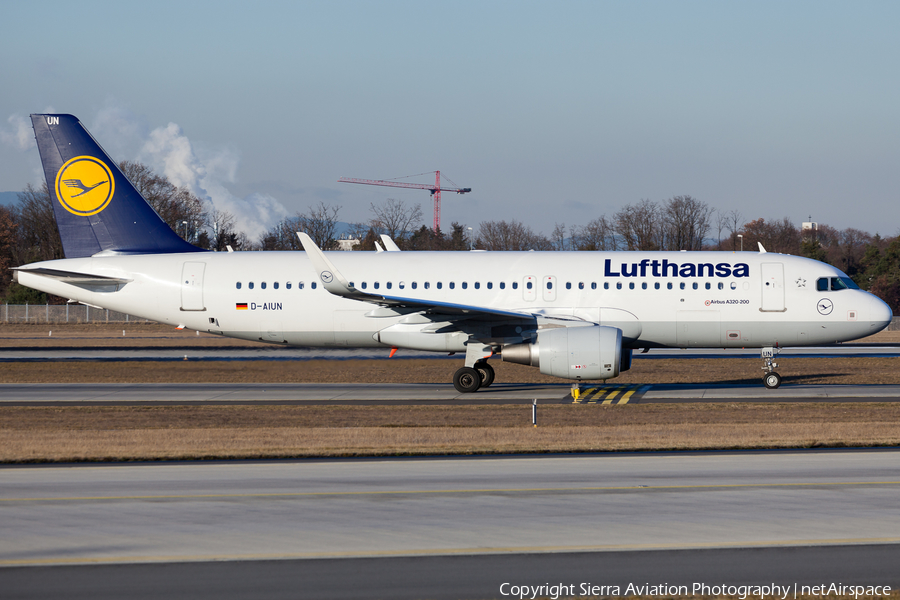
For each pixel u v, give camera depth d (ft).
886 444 212.23
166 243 371.56
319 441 222.07
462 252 358.64
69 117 363.76
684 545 124.26
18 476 177.47
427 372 429.79
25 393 343.87
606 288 341.82
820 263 345.10
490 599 103.35
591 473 178.19
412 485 166.50
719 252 351.25
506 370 450.30
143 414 281.54
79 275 352.90
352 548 123.34
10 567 115.14
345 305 348.79
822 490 159.84
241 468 186.39
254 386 372.17
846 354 532.32
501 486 165.17
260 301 351.87
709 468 182.91
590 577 110.63
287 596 104.37
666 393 335.47
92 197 366.43
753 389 347.15
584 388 357.20
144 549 123.24
